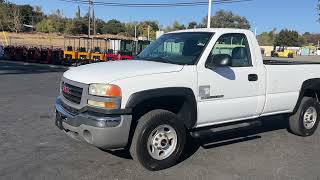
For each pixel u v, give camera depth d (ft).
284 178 17.51
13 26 302.66
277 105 22.57
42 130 24.41
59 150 20.40
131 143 17.51
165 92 17.46
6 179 16.43
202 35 20.11
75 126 16.98
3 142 21.59
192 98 18.44
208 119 19.45
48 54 98.78
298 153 21.33
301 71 23.76
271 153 21.17
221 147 21.97
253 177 17.52
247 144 22.76
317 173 18.26
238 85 20.24
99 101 16.48
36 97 37.96
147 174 17.48
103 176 17.10
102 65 19.01
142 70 17.46
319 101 26.05
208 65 19.10
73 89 17.63
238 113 20.57
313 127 25.16
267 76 21.70
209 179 17.13
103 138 16.31
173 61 19.34
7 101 35.04
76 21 296.92
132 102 16.65
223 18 232.53
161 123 17.67
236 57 20.61
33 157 19.22
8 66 83.61
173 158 18.26
